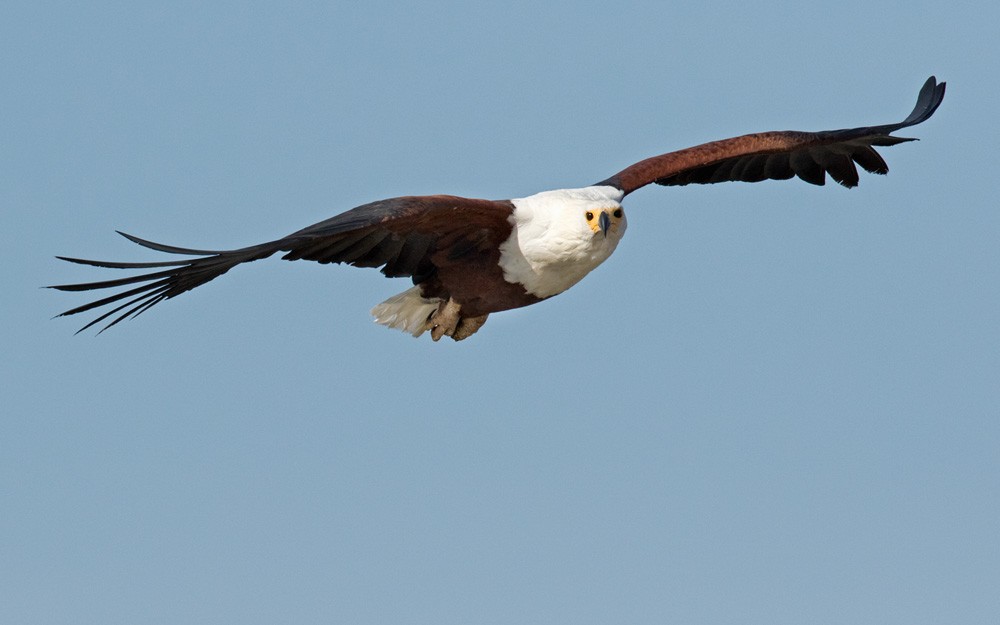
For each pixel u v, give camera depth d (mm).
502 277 14047
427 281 14250
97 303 11695
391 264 13898
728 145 15938
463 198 13281
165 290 11938
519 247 13836
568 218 13719
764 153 16078
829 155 16297
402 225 13180
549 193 14031
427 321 14617
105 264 11078
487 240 13875
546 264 13891
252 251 11906
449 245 13844
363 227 12547
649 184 15812
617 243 14133
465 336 14797
